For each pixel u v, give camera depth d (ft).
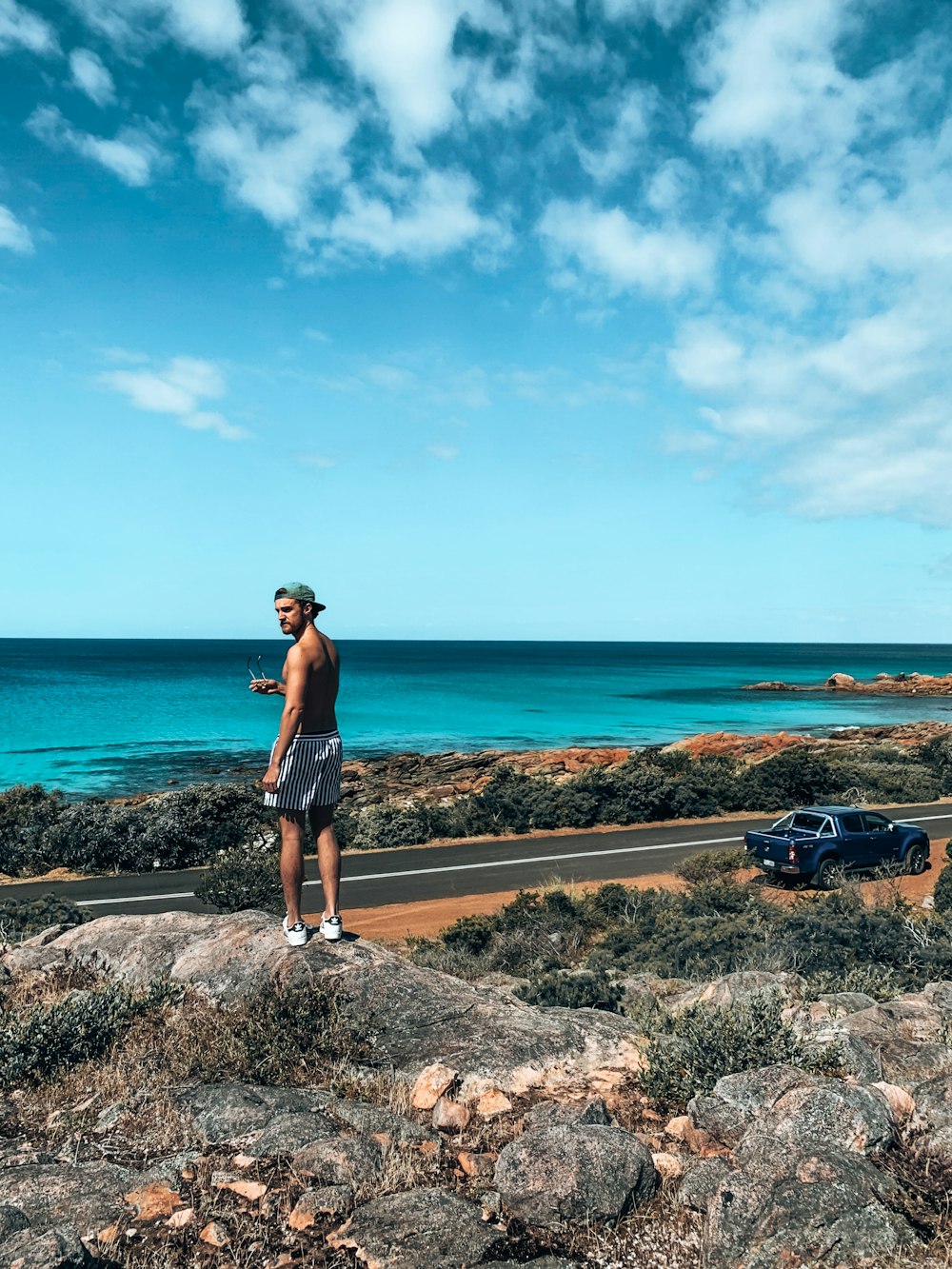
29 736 217.77
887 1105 12.23
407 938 52.70
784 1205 9.94
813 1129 11.56
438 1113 14.21
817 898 59.82
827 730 250.78
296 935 19.60
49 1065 16.19
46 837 82.94
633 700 352.49
